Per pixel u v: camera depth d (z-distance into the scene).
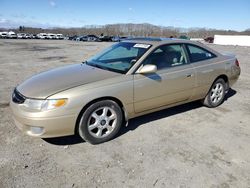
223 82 5.13
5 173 2.82
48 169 2.92
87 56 15.49
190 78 4.34
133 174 2.87
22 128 3.23
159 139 3.71
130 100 3.65
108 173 2.88
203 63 4.59
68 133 3.28
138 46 4.16
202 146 3.53
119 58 4.16
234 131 4.03
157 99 3.98
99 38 49.03
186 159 3.19
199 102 5.37
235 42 53.88
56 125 3.13
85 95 3.21
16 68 10.17
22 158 3.13
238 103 5.48
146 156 3.24
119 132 3.91
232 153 3.35
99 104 3.38
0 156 3.16
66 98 3.11
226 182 2.75
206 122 4.36
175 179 2.79
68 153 3.28
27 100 3.16
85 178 2.78
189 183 2.72
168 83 4.02
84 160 3.13
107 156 3.23
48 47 24.55
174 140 3.69
